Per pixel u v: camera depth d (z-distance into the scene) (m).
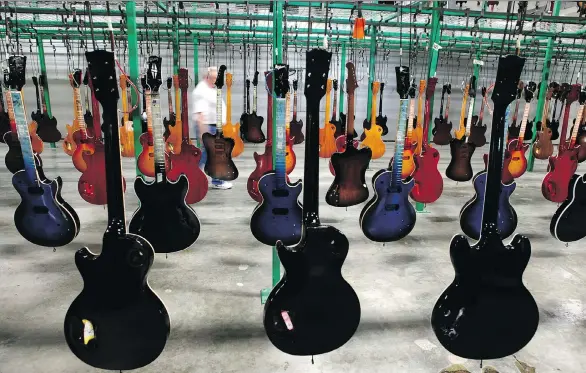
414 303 2.50
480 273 1.52
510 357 2.00
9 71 2.19
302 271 1.53
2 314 2.27
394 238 2.75
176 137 4.45
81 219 3.82
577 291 2.68
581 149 5.49
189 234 2.46
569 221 2.59
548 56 5.79
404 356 2.00
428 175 3.55
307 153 1.49
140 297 1.46
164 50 8.34
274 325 1.54
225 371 1.88
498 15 3.66
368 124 5.21
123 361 1.50
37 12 3.60
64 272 2.79
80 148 3.68
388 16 5.23
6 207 4.11
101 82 1.34
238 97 9.09
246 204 4.45
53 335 2.10
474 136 6.75
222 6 4.75
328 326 1.56
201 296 2.53
